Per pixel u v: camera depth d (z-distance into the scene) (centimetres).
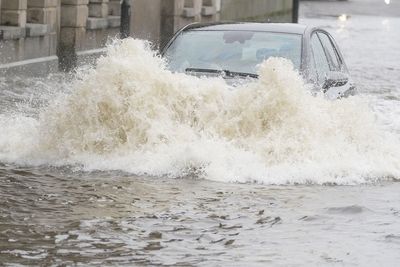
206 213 1752
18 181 1969
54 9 4800
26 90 3803
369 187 2033
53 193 1872
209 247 1529
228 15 8044
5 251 1472
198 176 2055
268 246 1545
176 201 1836
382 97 4116
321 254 1505
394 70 5484
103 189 1912
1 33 4203
